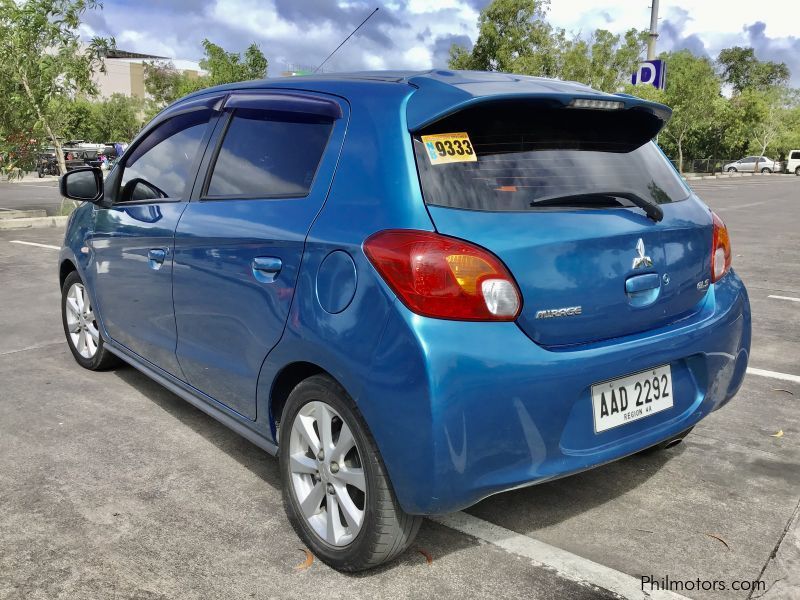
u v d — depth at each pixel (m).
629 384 2.42
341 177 2.43
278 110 2.87
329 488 2.46
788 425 3.81
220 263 2.87
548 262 2.20
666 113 2.79
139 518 2.82
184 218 3.18
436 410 2.02
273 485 3.12
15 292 7.21
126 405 4.08
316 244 2.38
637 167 2.70
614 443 2.39
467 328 2.07
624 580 2.42
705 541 2.66
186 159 3.36
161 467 3.28
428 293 2.06
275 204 2.66
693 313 2.72
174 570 2.47
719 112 51.75
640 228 2.45
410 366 2.04
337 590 2.37
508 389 2.10
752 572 2.46
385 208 2.21
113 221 3.87
